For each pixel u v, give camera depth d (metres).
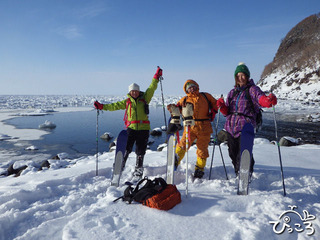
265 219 2.06
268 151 5.34
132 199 2.54
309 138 12.89
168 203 2.41
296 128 16.72
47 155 11.74
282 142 9.05
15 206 2.61
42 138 16.16
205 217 2.20
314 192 2.77
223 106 3.15
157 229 2.03
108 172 4.02
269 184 3.20
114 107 3.85
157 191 2.58
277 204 2.32
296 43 87.31
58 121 26.41
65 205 2.62
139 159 3.63
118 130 19.61
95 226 2.10
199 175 3.46
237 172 3.23
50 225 2.16
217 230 1.97
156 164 4.21
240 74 3.08
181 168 3.98
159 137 15.91
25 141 15.17
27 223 2.28
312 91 46.88
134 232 1.98
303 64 61.62
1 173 7.84
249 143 2.74
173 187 2.66
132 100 3.71
